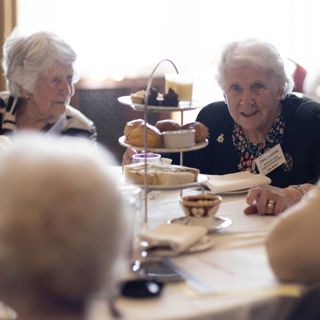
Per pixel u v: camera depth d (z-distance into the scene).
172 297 1.41
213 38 4.77
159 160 2.38
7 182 0.87
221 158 2.76
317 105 2.66
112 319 1.28
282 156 2.64
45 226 0.87
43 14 4.28
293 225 1.51
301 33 5.03
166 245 1.68
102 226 0.89
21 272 0.87
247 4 4.84
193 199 1.95
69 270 0.88
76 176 0.88
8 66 2.73
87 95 4.41
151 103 1.90
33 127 2.77
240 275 1.55
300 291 1.42
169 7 4.59
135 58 4.52
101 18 4.41
